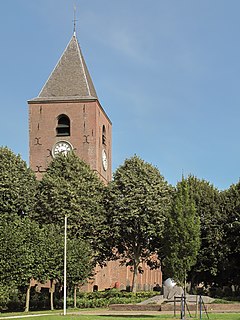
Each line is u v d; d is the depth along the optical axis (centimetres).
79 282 5362
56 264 5134
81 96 8062
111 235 6312
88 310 4900
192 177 6925
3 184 6166
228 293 6612
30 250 4891
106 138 8644
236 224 6184
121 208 6203
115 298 5544
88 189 6391
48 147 7938
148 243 6362
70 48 8494
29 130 8000
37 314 4375
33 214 6244
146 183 6262
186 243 3928
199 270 6347
